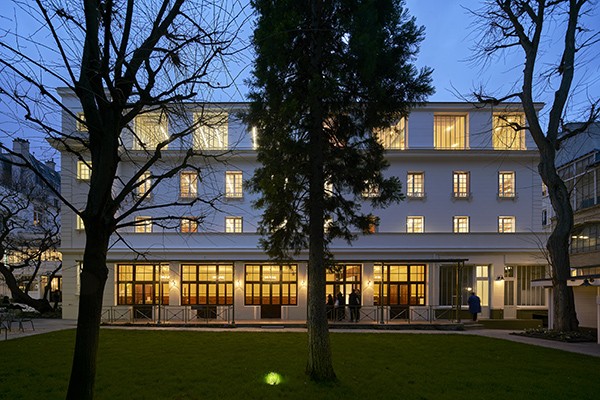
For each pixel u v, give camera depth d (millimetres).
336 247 22672
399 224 23734
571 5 16375
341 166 9758
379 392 7598
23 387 7844
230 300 22359
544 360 10766
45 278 32938
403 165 24156
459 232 23391
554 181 16422
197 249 22219
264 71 8617
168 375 8750
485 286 23531
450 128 24906
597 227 25812
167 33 5340
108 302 21891
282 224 11742
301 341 13477
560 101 16766
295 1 8609
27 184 27266
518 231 23984
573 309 15578
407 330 17984
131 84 5117
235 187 23375
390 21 8891
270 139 9625
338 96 9086
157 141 7535
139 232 22281
